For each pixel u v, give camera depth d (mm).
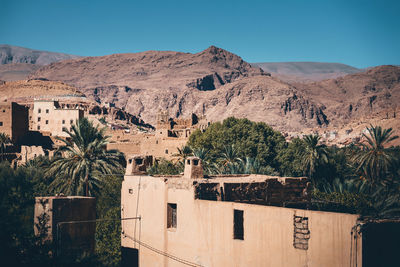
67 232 24375
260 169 56844
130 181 30109
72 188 43531
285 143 90500
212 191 25656
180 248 25562
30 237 23703
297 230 20031
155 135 110812
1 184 27891
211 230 23734
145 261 28266
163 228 26797
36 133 110000
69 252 24281
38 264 22516
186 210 25312
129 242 29719
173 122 133375
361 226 18094
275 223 20766
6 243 22625
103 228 35531
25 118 107688
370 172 59188
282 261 20438
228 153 63625
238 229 23312
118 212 37219
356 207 43125
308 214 19656
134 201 29594
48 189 43125
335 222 18844
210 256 23719
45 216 24234
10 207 24234
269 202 27391
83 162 43938
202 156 61188
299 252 19844
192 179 26234
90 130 46062
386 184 58469
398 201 48562
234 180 27516
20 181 29266
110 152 48531
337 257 18703
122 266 30078
